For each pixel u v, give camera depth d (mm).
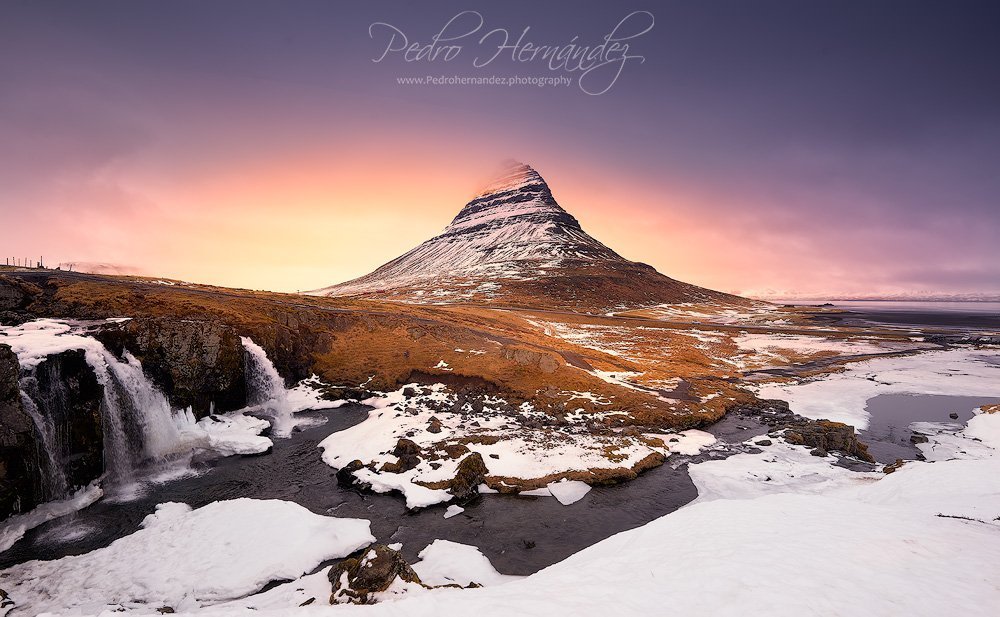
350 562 19844
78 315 49938
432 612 12922
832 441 40875
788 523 18906
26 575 21500
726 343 115062
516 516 28281
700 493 31562
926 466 28328
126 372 36812
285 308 67812
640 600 13039
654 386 59156
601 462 35219
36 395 29469
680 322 161000
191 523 25906
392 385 55125
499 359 61188
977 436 44156
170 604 19422
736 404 55406
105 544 24625
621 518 28172
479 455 33344
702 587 13469
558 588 14539
